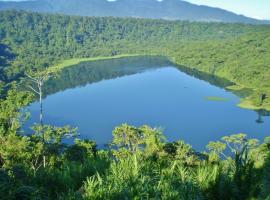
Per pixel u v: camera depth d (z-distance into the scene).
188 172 12.70
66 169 17.91
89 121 122.94
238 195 11.48
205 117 127.56
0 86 49.78
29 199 12.98
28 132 104.75
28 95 41.53
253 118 127.38
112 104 146.50
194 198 11.05
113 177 11.81
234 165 12.84
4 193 12.72
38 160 38.16
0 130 35.44
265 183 11.41
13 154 33.53
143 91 171.25
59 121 123.69
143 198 10.62
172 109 138.00
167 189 10.90
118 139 51.00
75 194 11.60
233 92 172.00
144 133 50.53
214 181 11.91
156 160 15.17
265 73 198.62
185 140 105.00
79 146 42.00
